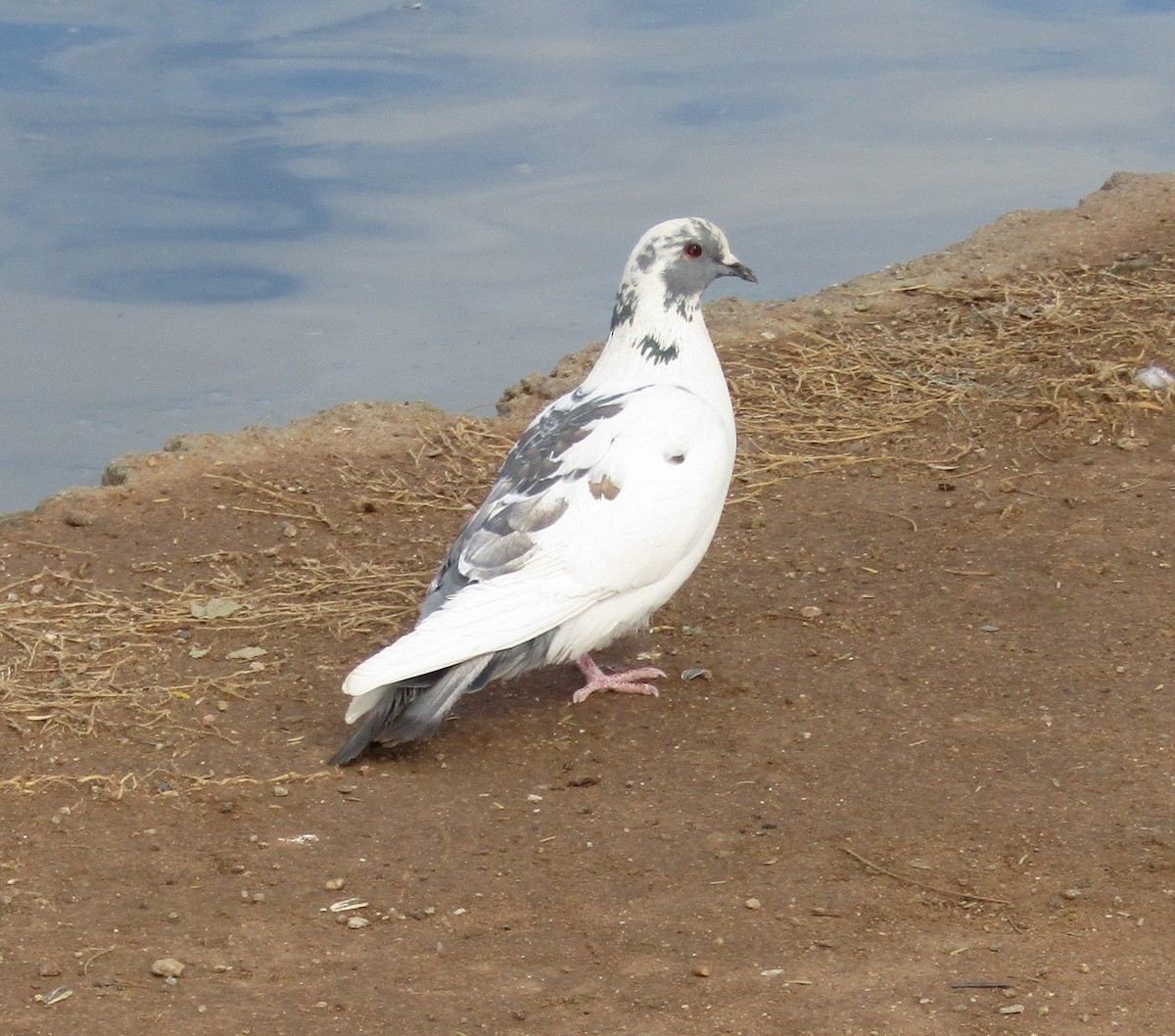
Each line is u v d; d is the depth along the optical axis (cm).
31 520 1483
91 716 1112
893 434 1608
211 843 955
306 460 1611
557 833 957
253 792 1013
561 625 1049
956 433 1597
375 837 959
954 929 838
